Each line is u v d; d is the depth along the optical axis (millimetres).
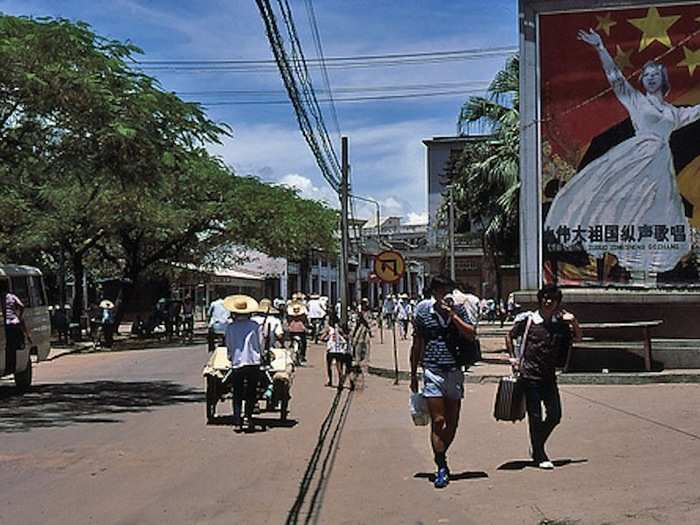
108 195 34000
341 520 7852
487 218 34500
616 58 19609
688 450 10633
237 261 51406
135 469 10328
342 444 12000
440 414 9000
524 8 19984
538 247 19859
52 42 16672
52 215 36250
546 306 9750
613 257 19562
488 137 34906
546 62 19906
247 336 13211
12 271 19328
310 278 78812
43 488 9320
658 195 19438
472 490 8852
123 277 44281
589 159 19688
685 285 19312
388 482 9414
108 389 19875
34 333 20234
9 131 18188
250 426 13250
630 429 12352
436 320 9055
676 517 7539
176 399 17766
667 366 18922
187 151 18969
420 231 89875
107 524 7812
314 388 19422
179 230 40562
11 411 15922
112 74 17578
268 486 9320
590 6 19719
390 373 21797
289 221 43469
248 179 43625
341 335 19562
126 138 17172
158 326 51156
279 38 12359
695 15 19344
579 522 7496
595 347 18797
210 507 8398
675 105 19391
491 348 29562
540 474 9492
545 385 9750
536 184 19906
